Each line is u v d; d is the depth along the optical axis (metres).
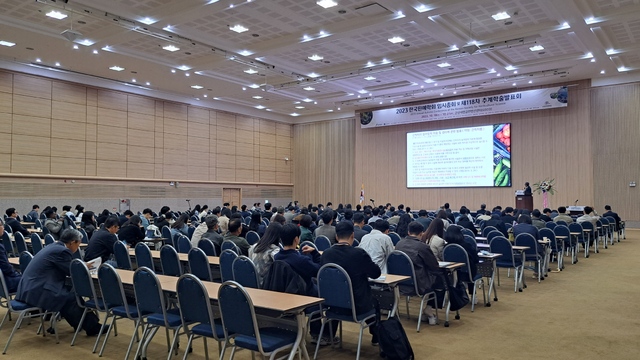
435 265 5.66
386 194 24.42
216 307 4.29
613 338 5.23
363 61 16.66
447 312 5.77
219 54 15.41
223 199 24.22
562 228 10.47
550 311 6.48
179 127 22.30
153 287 4.21
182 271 6.81
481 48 14.72
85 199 18.58
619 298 7.27
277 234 5.05
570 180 19.42
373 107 24.70
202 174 23.19
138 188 20.45
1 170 16.34
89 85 18.81
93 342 5.22
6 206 16.41
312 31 13.68
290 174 28.06
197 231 8.50
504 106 20.38
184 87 20.47
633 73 18.20
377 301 4.84
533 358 4.59
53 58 16.03
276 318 4.06
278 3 11.78
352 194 25.81
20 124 16.83
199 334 3.95
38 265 5.05
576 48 15.20
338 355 4.75
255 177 25.89
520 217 9.31
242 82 19.53
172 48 15.06
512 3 11.84
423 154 23.28
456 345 5.01
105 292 4.65
